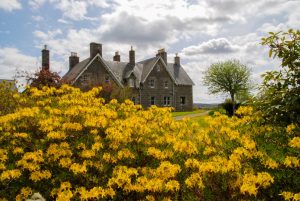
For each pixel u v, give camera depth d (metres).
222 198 4.70
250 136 5.60
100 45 38.19
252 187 4.20
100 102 8.12
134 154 5.97
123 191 5.26
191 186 4.70
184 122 6.89
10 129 6.29
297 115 5.09
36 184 5.68
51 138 6.12
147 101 43.19
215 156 5.18
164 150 5.81
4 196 5.46
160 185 4.79
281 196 4.61
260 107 5.62
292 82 5.29
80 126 6.16
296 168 4.69
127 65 43.75
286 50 5.29
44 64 37.16
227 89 46.88
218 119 6.27
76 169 5.41
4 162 5.82
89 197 4.79
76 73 37.50
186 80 47.31
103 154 5.90
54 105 7.69
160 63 44.59
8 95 8.38
